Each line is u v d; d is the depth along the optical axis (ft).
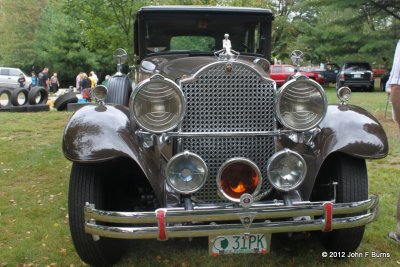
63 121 35.63
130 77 20.66
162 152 10.56
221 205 10.08
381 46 82.89
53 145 26.14
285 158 9.95
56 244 13.07
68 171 20.53
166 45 17.70
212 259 12.06
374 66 105.29
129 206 12.76
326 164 12.03
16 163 21.89
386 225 14.15
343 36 88.02
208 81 10.22
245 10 17.01
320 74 98.94
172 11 16.87
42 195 17.34
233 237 9.86
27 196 17.20
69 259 12.19
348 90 11.73
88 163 10.76
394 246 12.80
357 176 11.21
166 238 9.50
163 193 10.48
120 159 11.01
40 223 14.65
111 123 10.61
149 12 16.85
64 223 14.61
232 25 17.40
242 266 11.71
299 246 12.82
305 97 10.23
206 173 9.72
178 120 9.93
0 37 148.25
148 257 12.23
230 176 9.89
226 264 11.82
